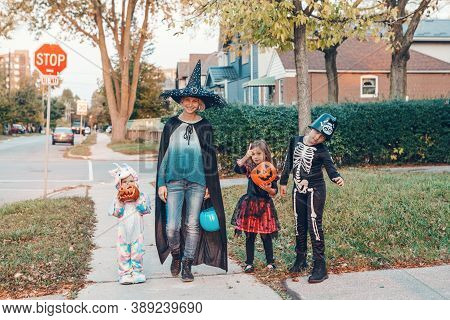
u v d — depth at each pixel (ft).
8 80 304.09
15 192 45.88
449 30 114.11
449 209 26.61
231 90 121.90
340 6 32.68
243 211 19.76
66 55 39.73
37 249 23.02
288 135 53.16
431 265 19.72
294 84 92.94
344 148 54.95
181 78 138.82
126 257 18.60
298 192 18.92
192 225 18.78
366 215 26.00
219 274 19.74
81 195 42.29
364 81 98.89
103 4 98.07
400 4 56.34
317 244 18.26
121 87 114.52
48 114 39.68
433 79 100.89
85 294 17.47
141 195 18.75
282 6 31.30
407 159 56.39
